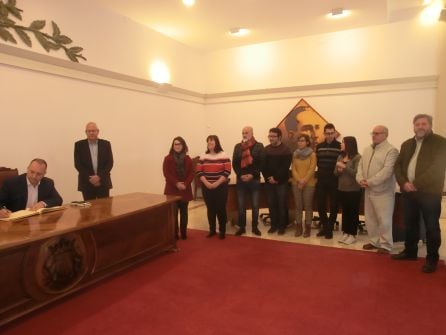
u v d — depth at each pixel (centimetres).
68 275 267
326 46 634
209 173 429
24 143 398
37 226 258
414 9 551
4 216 275
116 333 227
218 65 729
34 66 404
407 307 256
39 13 397
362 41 608
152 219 358
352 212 405
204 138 759
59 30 420
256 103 712
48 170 426
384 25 591
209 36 629
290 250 388
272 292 284
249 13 526
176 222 393
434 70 570
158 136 619
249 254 376
